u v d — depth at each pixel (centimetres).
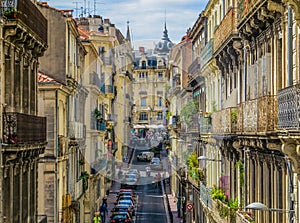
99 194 5869
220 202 3203
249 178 2830
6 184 2517
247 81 2847
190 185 4775
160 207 6100
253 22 2528
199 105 4309
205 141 3956
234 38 3000
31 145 2709
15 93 2705
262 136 2242
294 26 2103
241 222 2669
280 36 2298
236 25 2983
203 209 4075
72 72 4262
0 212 2344
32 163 3033
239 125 2647
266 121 2136
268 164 2478
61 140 3747
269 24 2412
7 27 2448
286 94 1812
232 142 3067
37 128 2853
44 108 3650
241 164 2975
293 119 1745
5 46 2495
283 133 1823
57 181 3684
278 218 2322
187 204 4806
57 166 3675
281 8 2214
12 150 2430
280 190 2316
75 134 4172
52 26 3953
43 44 3023
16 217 2695
